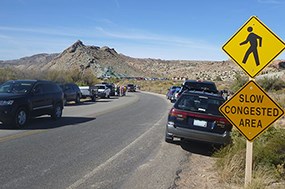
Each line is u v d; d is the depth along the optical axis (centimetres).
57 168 767
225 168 758
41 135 1173
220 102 1053
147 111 2316
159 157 933
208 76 16925
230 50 663
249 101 648
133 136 1238
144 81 11700
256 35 649
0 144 996
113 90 4853
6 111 1281
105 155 915
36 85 1493
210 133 1012
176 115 1055
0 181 661
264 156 785
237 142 904
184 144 1144
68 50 18325
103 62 18712
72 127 1396
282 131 921
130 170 784
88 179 699
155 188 669
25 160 822
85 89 3397
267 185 677
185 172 804
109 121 1647
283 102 2498
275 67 8731
